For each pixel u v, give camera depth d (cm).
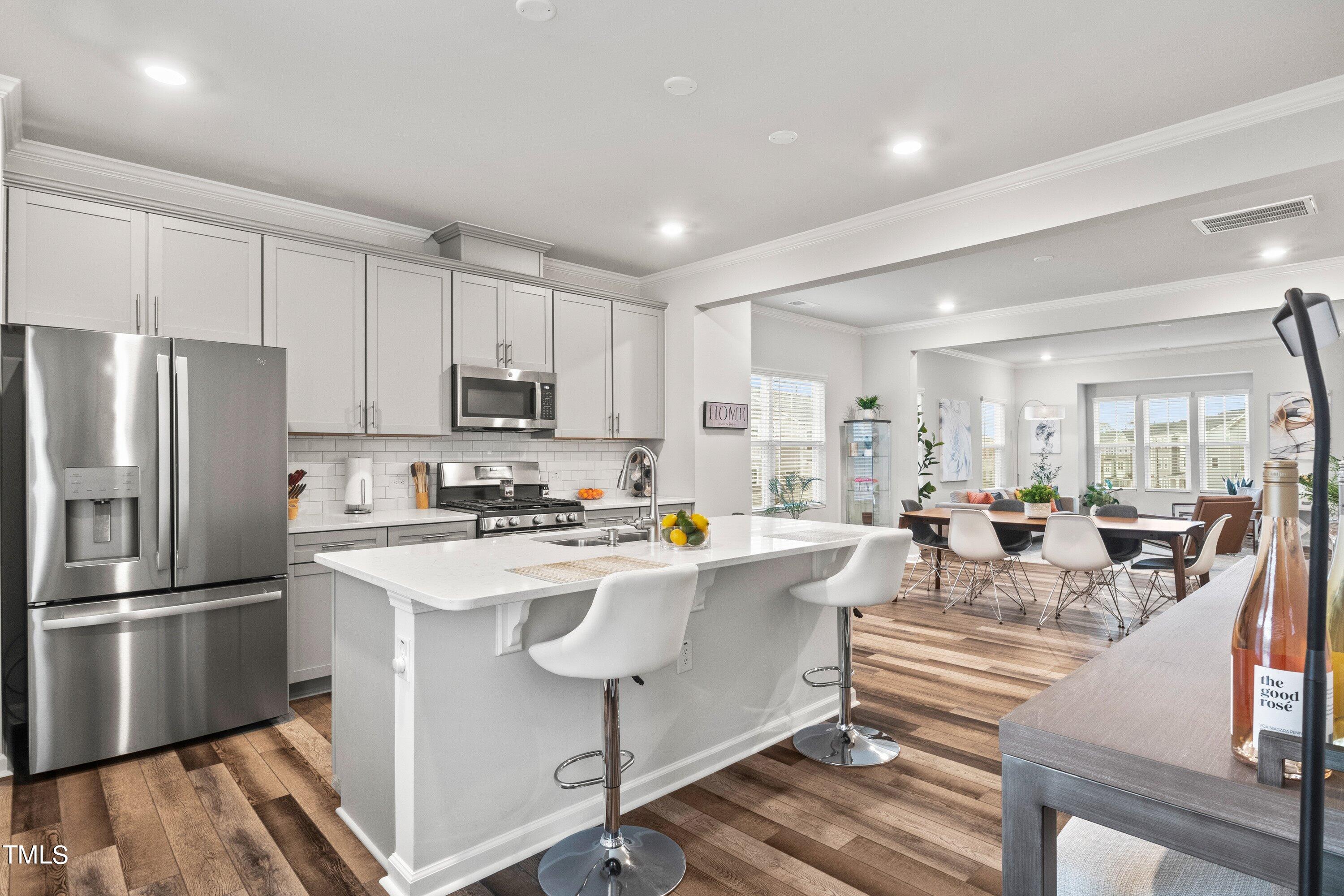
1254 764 73
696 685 270
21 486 288
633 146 332
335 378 383
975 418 1070
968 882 203
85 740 277
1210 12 236
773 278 475
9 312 294
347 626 237
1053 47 256
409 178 367
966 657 419
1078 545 486
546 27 243
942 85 281
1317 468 43
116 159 342
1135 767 77
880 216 416
